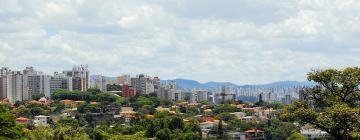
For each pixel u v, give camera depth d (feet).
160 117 602.44
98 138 382.22
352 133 94.27
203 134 548.72
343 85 102.73
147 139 209.97
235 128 618.85
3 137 114.21
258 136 557.74
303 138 112.88
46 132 236.43
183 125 495.41
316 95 104.99
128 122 616.80
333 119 96.58
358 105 103.04
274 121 584.81
